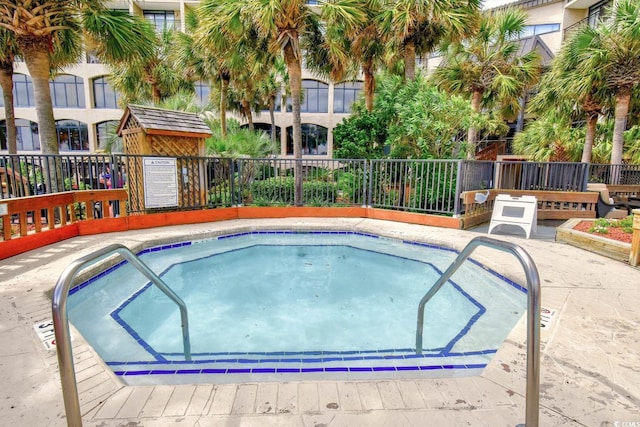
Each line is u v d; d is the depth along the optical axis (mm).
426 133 7125
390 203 6734
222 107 11625
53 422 1391
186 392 1580
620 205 7020
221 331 2869
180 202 6137
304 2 7012
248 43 7285
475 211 6121
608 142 10172
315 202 7141
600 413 1434
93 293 3562
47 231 4352
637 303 2650
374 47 9008
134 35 5906
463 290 3662
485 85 9742
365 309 3350
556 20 17000
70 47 6582
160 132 5879
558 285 3045
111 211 5891
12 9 5074
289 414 1434
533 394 1237
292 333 2844
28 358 1874
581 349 1962
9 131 7805
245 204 6992
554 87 8734
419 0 6852
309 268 4570
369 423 1382
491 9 10391
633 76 7637
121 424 1371
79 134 19094
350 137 9055
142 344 2539
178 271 4402
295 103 7656
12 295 2775
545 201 6793
